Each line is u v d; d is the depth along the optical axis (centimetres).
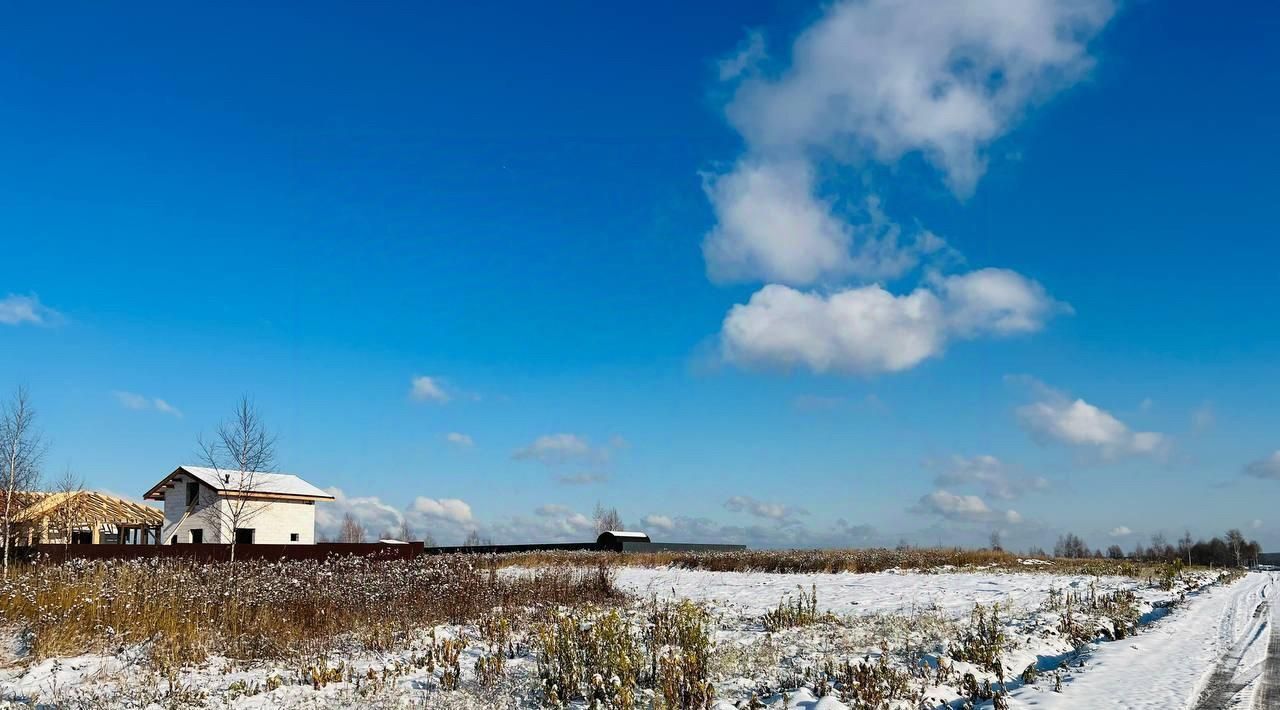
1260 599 2520
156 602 1730
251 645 1527
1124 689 1058
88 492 4178
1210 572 4903
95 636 1553
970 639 1423
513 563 4419
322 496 4731
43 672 1311
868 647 1487
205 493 4425
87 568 2119
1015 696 1036
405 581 2153
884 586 3014
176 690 1130
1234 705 969
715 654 1360
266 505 4434
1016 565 4262
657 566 4506
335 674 1248
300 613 1772
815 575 3778
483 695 1112
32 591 1742
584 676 1142
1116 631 1609
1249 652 1359
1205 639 1522
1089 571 3859
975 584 3066
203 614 1689
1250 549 12031
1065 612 1972
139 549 3341
